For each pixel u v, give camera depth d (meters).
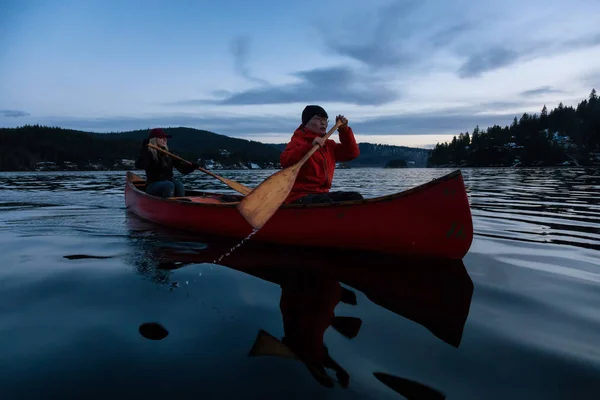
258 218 2.91
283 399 1.17
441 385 1.24
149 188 5.40
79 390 1.22
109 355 1.44
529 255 2.96
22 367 1.36
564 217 4.92
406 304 1.96
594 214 5.19
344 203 2.95
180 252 3.09
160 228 4.30
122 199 7.98
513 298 2.04
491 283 2.29
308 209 3.12
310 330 1.65
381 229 2.87
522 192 9.30
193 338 1.58
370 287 2.23
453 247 2.73
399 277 2.41
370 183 16.28
